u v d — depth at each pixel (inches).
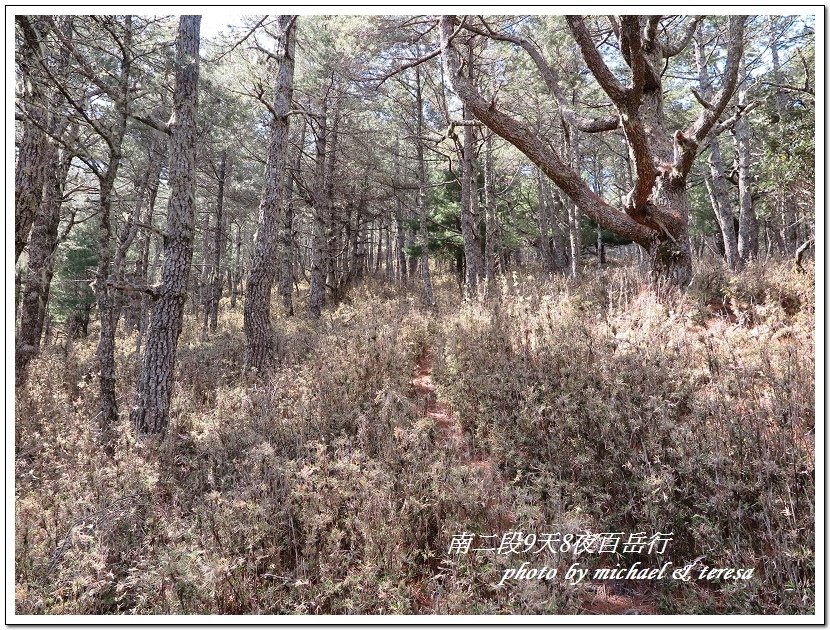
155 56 284.5
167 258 221.1
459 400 187.0
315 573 118.9
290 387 217.2
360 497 131.1
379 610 105.7
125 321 703.7
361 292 652.1
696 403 137.8
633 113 213.2
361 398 190.2
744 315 191.8
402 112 564.1
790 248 605.6
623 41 209.8
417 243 805.9
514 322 239.8
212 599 108.1
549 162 249.0
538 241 884.0
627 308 228.5
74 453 173.6
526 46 295.7
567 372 170.9
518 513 117.7
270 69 454.0
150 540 131.8
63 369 325.4
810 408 124.6
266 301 315.6
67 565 120.6
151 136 433.4
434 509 129.2
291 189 609.6
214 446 170.1
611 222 253.4
